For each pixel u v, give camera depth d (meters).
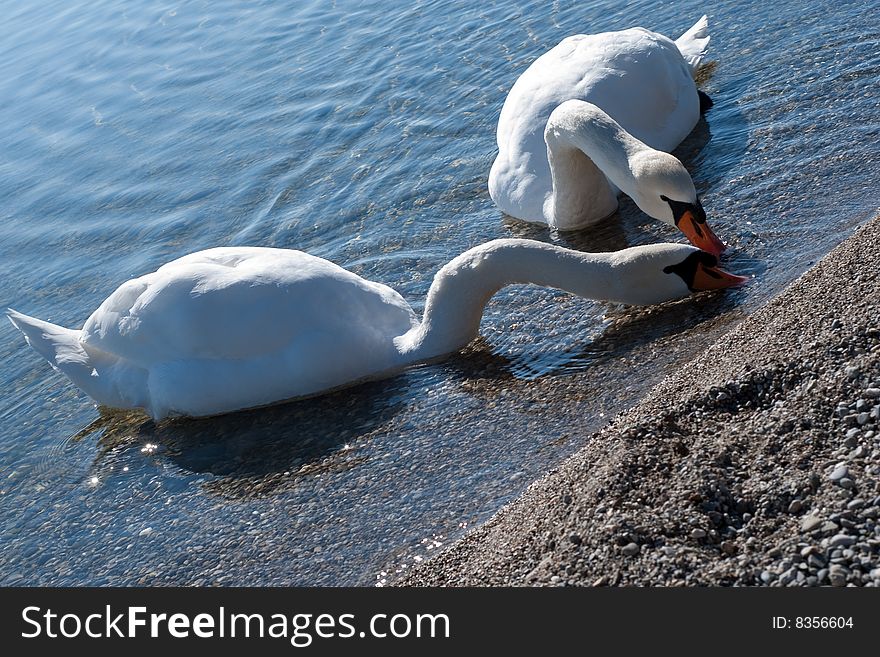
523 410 2.26
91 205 3.38
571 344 2.40
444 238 2.87
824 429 1.83
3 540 2.28
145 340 2.46
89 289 3.02
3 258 3.23
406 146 3.26
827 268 2.21
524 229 2.85
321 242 2.96
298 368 2.41
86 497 2.34
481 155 3.14
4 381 2.75
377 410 2.37
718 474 1.80
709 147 2.91
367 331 2.46
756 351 2.03
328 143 3.38
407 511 2.10
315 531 2.12
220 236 3.09
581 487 1.87
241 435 2.39
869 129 2.75
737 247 2.52
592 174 2.74
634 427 1.93
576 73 2.96
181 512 2.24
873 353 1.90
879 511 1.68
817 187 2.62
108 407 2.59
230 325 2.41
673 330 2.34
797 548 1.68
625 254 2.44
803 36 3.22
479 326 2.50
